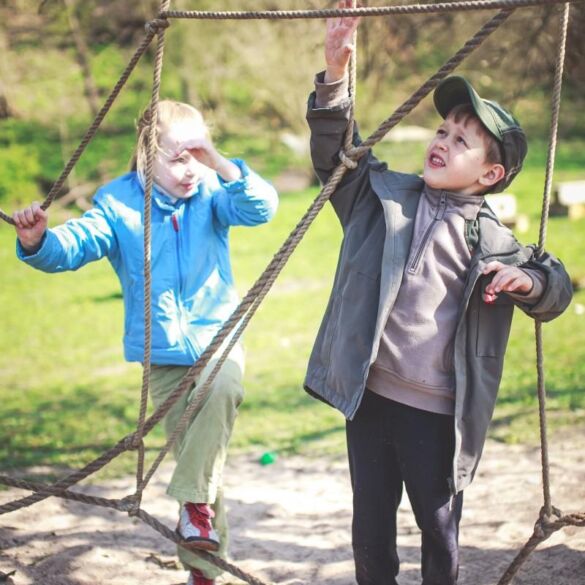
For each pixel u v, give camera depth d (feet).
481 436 9.70
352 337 9.73
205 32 75.25
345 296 9.95
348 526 15.67
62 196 71.87
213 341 9.92
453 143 9.75
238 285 43.29
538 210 54.80
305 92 75.25
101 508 16.76
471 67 31.12
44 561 13.93
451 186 9.84
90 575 13.56
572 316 33.35
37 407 26.78
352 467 10.25
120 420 24.85
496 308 9.73
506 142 9.76
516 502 16.05
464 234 9.76
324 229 57.11
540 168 68.54
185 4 72.33
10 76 84.07
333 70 9.73
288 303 39.58
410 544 14.46
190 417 10.53
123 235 11.42
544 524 10.10
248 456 20.65
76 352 34.45
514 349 29.09
